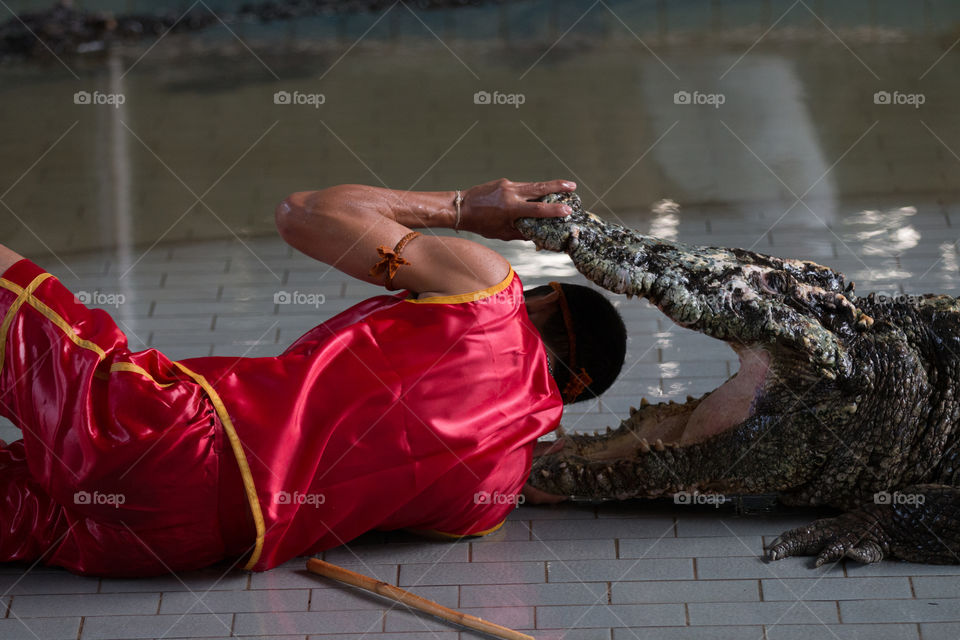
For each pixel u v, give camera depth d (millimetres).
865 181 12766
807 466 7297
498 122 15219
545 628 6492
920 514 7004
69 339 6535
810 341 6996
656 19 19094
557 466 7703
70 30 19109
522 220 7367
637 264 7082
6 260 6750
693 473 7496
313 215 7234
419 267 7031
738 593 6766
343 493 6785
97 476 6352
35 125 15570
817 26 18406
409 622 6543
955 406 7188
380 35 19062
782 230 11641
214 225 12297
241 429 6504
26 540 6941
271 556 6836
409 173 13492
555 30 18953
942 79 15898
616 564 7094
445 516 7145
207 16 19859
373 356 6773
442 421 6789
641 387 9211
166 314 10336
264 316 10281
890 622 6461
